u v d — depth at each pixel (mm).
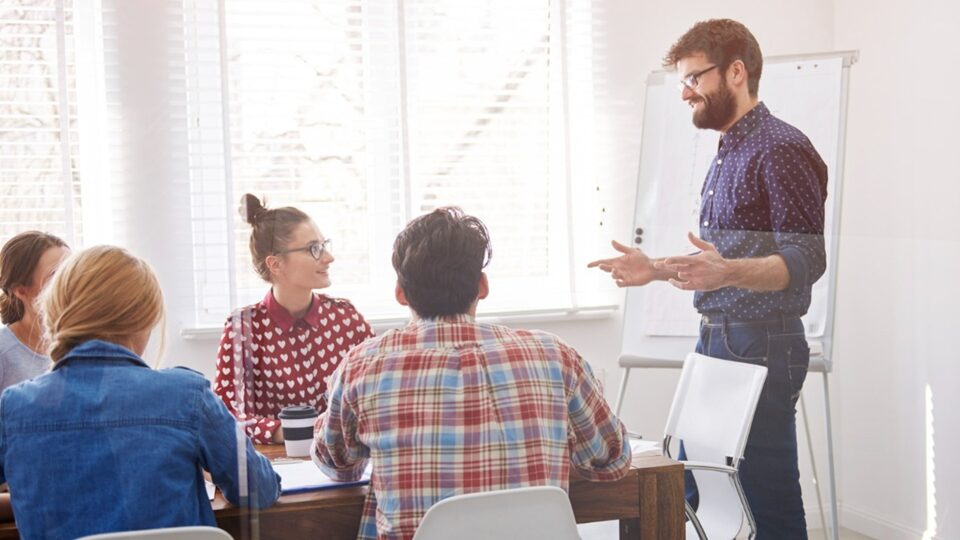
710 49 2988
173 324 2623
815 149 2877
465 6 3363
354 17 3236
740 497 2457
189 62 2268
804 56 2996
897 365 2783
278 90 3162
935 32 2930
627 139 3416
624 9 3412
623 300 3287
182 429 1546
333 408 1658
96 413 1519
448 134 3355
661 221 3039
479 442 1581
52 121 2918
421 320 1671
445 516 1508
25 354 2203
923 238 2832
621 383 3119
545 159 3424
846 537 2773
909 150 2971
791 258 2775
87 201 2893
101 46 2887
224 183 2289
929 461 2781
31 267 2197
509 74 3395
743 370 2588
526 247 3373
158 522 1495
